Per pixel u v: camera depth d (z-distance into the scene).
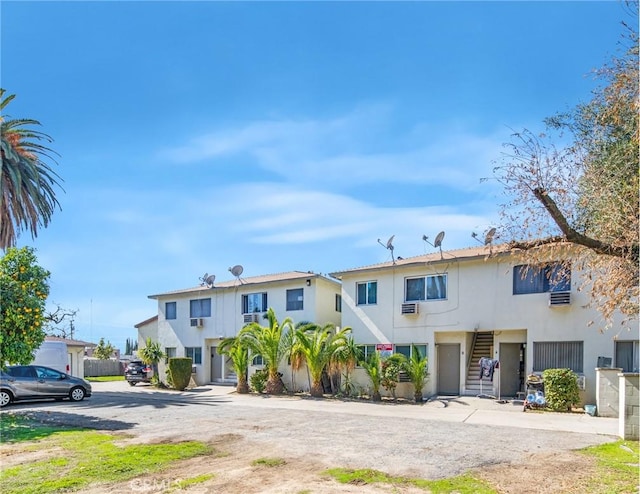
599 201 8.37
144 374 30.20
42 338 14.16
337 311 27.59
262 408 17.12
